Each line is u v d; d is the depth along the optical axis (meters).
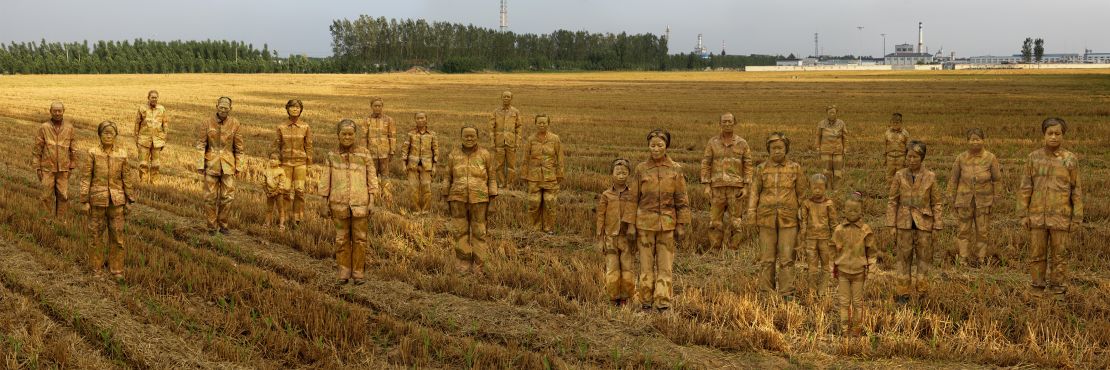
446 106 44.34
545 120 11.97
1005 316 7.89
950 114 36.22
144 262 9.36
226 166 11.39
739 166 10.89
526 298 8.45
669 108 43.16
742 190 10.91
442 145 23.95
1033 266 8.86
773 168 8.62
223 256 10.06
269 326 7.28
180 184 15.10
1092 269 9.80
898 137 15.38
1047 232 8.79
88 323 7.47
